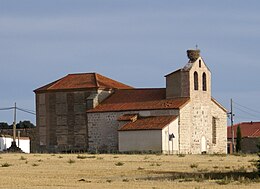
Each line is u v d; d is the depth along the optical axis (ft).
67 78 614.75
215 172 281.74
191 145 552.41
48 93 604.90
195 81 564.30
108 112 566.77
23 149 650.02
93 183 236.43
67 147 590.55
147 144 526.57
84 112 585.22
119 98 580.71
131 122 545.85
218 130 584.81
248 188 216.13
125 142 536.83
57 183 236.63
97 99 582.35
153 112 547.90
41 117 609.42
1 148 632.38
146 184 230.27
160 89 579.07
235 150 644.27
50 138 601.62
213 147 577.43
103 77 620.90
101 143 569.23
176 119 537.24
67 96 595.06
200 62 568.82
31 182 240.32
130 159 392.27
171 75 563.07
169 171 294.66
